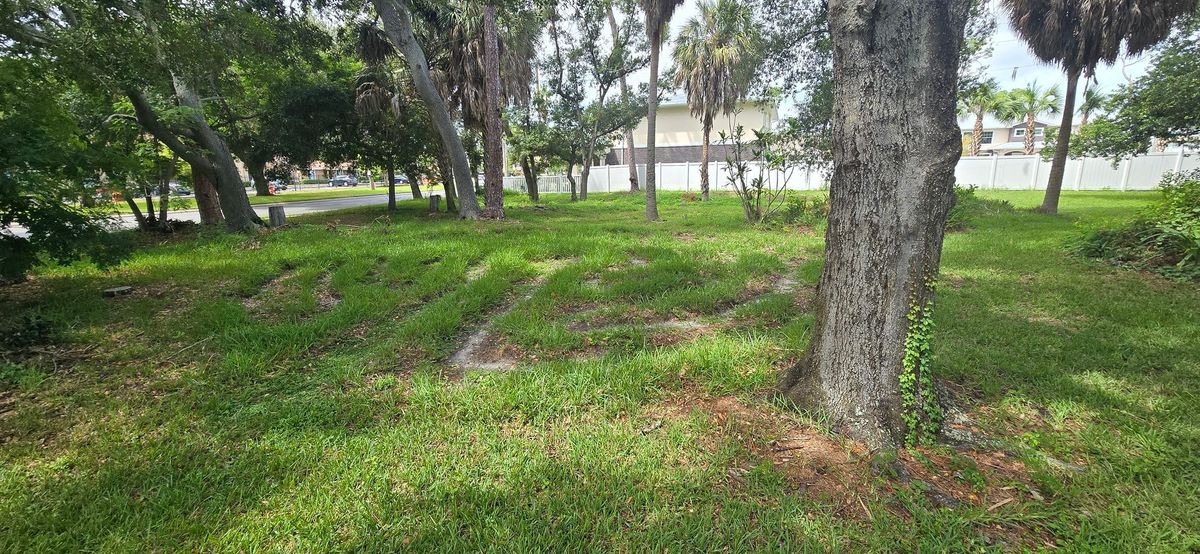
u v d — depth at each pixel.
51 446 2.66
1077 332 4.10
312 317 4.85
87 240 4.76
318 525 2.05
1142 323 4.27
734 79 20.55
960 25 2.32
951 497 2.20
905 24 2.27
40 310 4.93
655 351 3.79
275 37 10.39
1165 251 6.25
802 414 2.78
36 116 4.67
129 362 3.75
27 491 2.29
